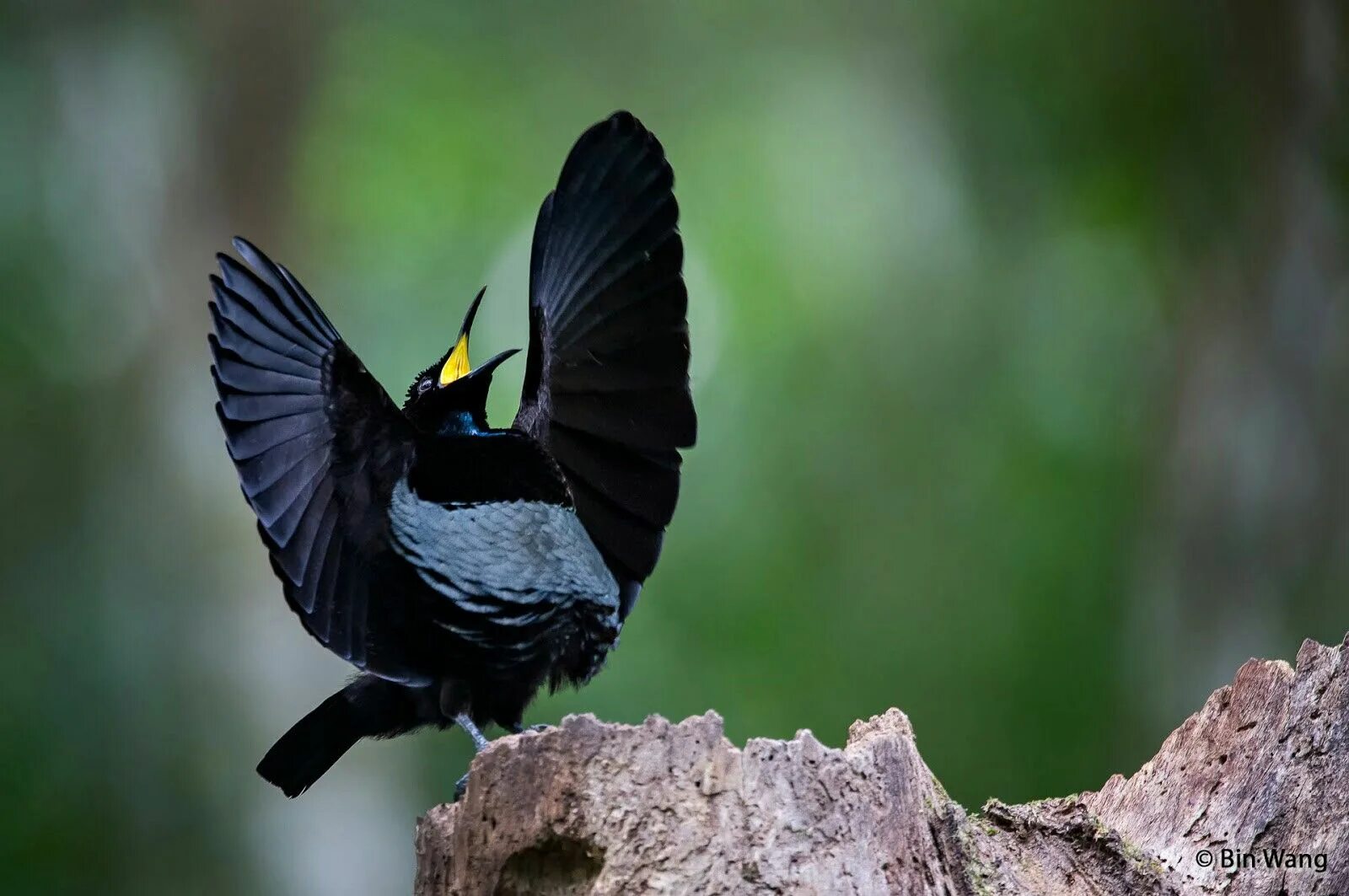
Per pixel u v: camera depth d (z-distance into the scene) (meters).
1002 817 5.66
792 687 17.81
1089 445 18.19
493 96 20.91
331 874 17.84
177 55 19.38
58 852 17.42
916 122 20.08
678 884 5.02
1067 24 17.55
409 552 6.45
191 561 18.83
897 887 5.11
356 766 18.08
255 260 6.20
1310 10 16.72
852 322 20.12
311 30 19.42
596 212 7.32
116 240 19.41
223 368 6.11
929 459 19.12
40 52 19.27
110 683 18.31
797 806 5.09
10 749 17.73
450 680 6.60
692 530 18.92
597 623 6.78
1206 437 17.28
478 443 6.65
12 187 19.11
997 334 19.48
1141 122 17.52
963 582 18.03
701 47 20.81
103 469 19.16
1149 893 5.61
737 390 19.98
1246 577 16.92
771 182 21.03
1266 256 17.16
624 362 7.41
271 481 6.23
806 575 18.62
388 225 20.47
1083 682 17.03
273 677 18.66
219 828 18.00
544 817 5.18
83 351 19.36
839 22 20.08
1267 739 6.14
